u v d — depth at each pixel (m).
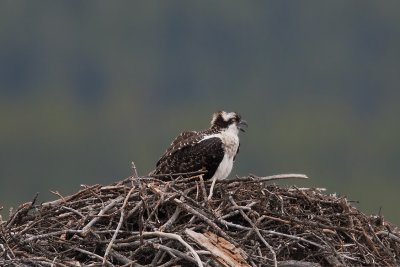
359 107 87.56
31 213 15.09
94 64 97.06
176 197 14.50
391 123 77.50
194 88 95.31
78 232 14.27
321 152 68.94
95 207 14.86
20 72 96.88
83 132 75.88
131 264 13.74
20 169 65.50
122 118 82.00
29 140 72.69
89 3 102.50
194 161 17.33
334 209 15.34
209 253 13.68
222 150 17.47
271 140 68.69
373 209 53.06
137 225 14.55
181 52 100.50
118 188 15.16
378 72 96.81
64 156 68.00
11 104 84.56
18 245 14.17
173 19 102.62
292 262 14.08
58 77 95.94
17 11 99.44
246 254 13.88
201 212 14.35
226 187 15.08
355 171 65.94
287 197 15.26
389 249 15.03
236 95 93.44
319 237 14.45
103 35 100.50
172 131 80.38
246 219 14.37
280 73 96.56
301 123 77.62
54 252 14.20
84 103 88.69
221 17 102.50
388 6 102.25
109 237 14.38
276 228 14.59
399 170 66.50
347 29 100.75
